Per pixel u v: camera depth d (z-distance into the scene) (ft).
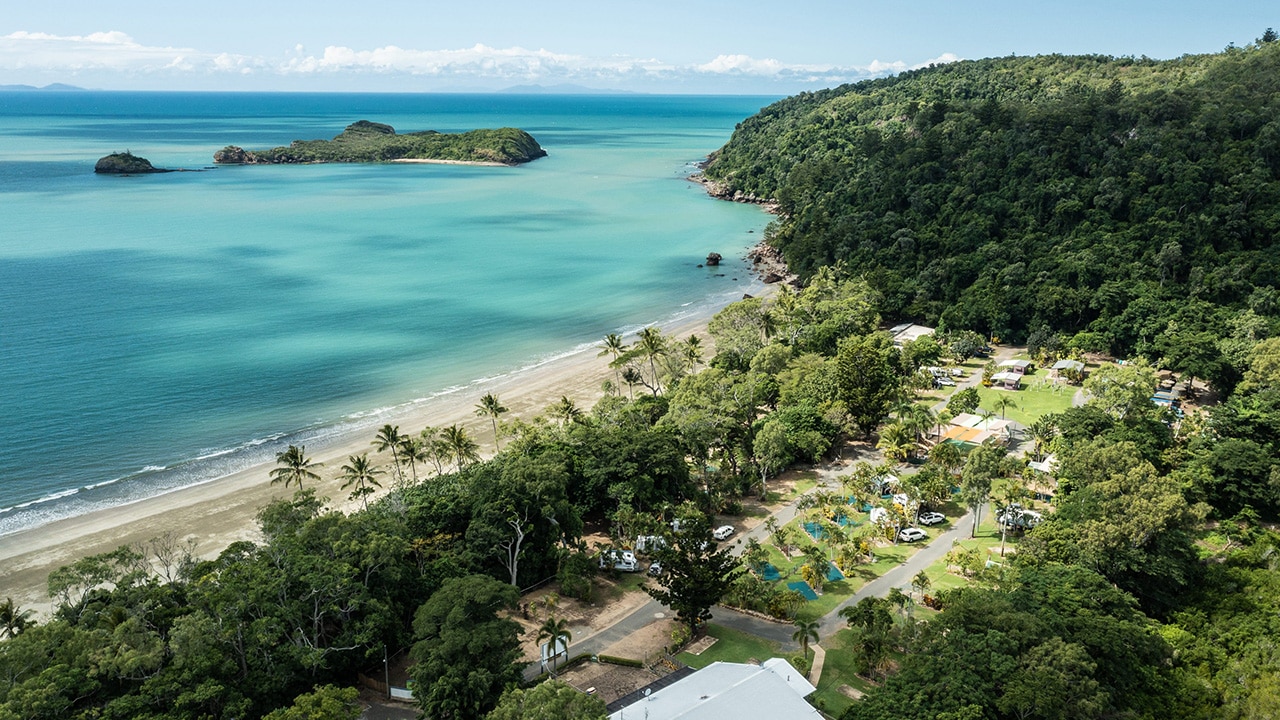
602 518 358.64
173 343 578.66
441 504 310.04
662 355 510.99
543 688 194.29
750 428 417.08
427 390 514.27
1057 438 399.65
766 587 291.38
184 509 361.10
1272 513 338.75
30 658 203.21
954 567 308.81
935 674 210.18
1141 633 227.61
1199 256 582.76
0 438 422.00
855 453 427.74
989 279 632.38
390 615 250.16
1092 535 274.57
